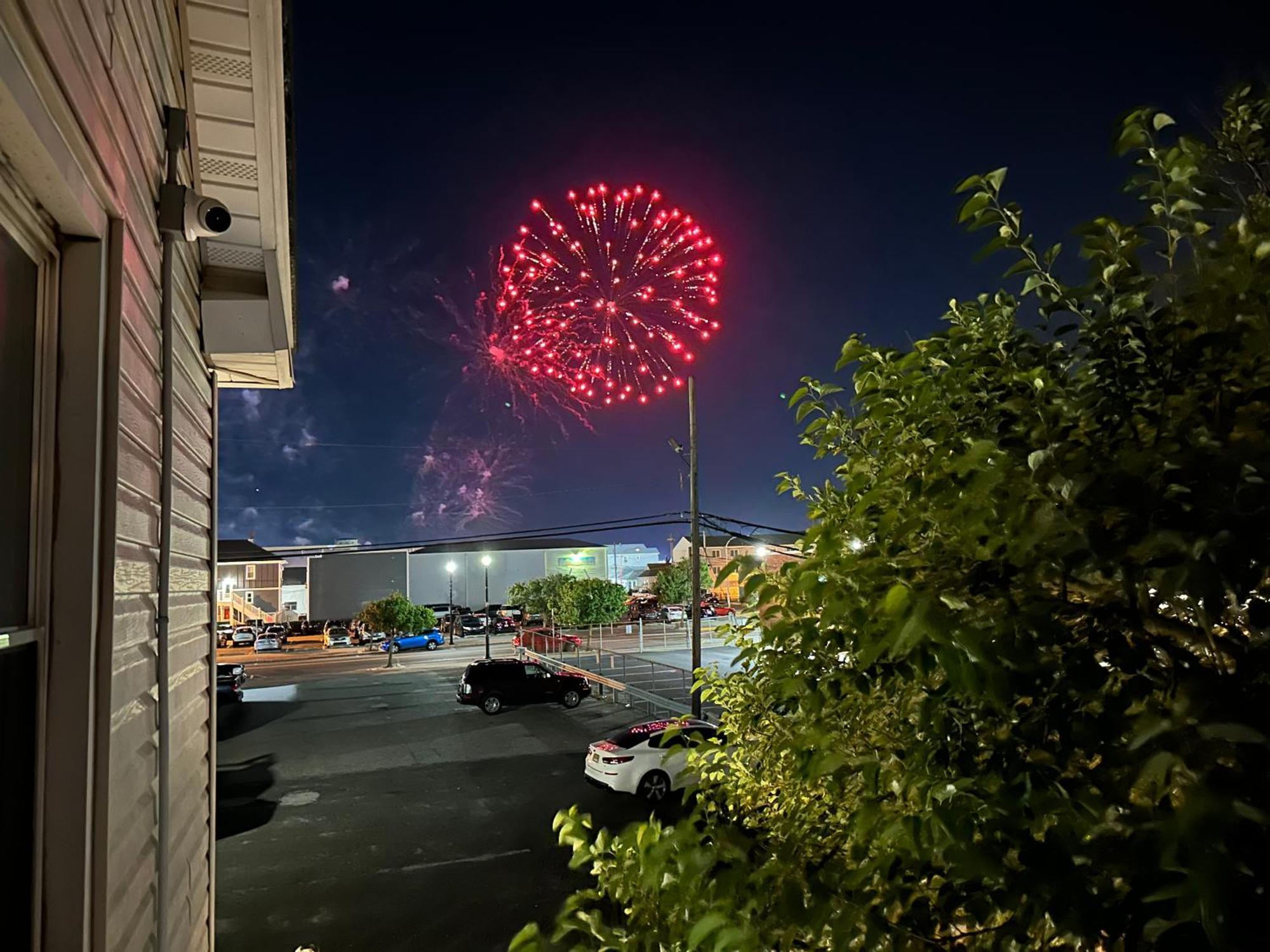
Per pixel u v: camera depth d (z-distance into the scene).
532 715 21.78
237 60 3.67
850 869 1.30
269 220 4.54
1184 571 0.91
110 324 1.93
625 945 1.46
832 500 2.06
